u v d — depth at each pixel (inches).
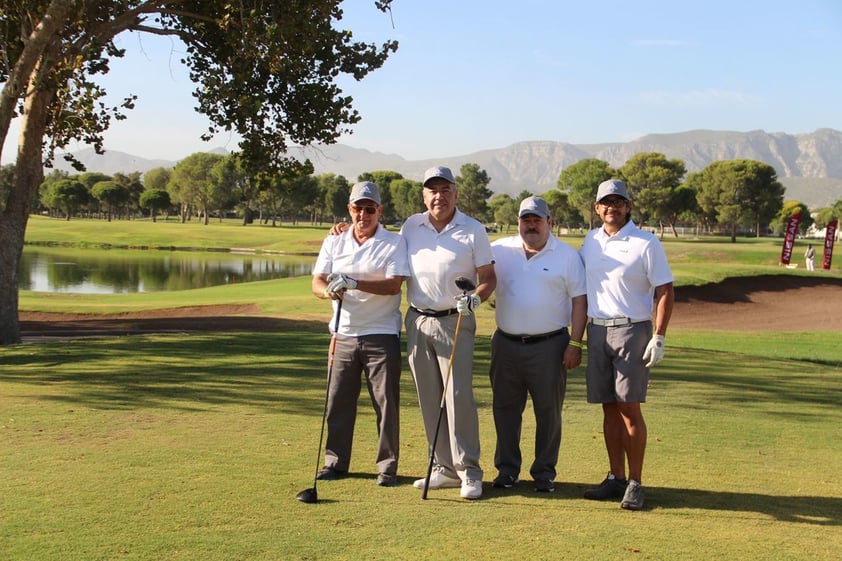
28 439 239.8
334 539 162.7
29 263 2095.2
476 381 378.6
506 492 207.5
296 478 207.5
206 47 617.9
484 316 840.3
